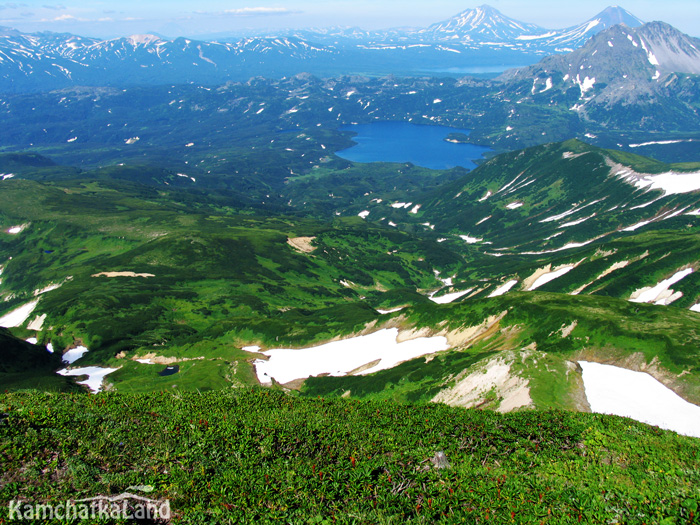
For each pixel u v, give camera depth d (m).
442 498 30.34
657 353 89.12
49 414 36.84
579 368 87.81
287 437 38.34
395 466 34.34
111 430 36.41
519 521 27.95
